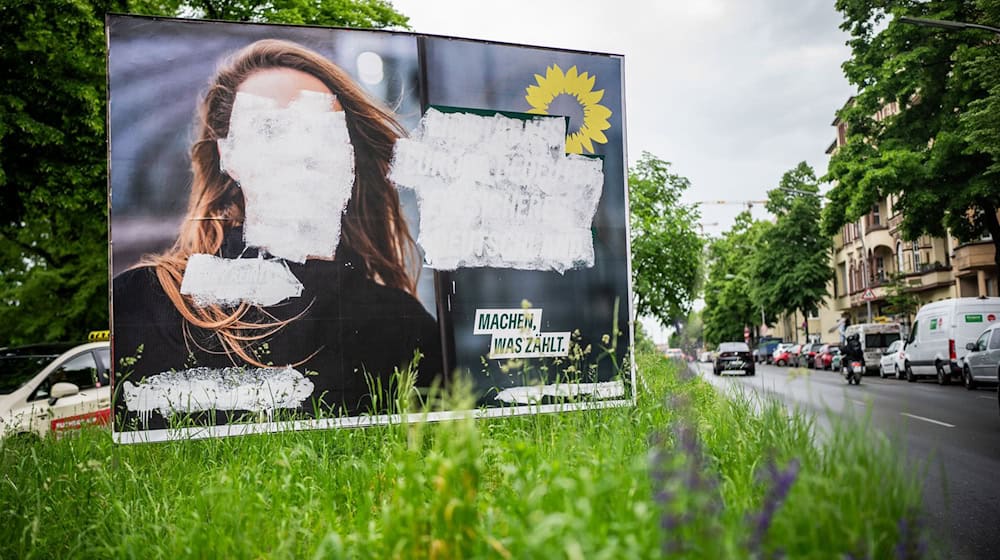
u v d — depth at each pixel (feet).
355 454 26.50
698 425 21.79
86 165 60.49
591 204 33.83
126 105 28.94
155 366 28.40
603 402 29.37
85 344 44.91
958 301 86.12
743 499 15.23
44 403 40.78
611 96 34.45
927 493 26.40
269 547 16.48
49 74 58.95
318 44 30.81
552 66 33.65
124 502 20.18
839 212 111.24
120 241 28.50
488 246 32.17
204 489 19.74
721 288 278.87
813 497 11.79
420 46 31.91
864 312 207.72
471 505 12.56
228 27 29.99
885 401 59.41
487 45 32.76
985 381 73.51
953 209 94.84
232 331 29.12
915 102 100.94
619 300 33.27
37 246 90.53
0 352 43.52
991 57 71.36
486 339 31.73
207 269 29.07
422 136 31.65
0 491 21.13
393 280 30.83
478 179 32.24
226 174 29.53
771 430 20.74
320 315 30.01
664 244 98.02
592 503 12.29
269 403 29.19
